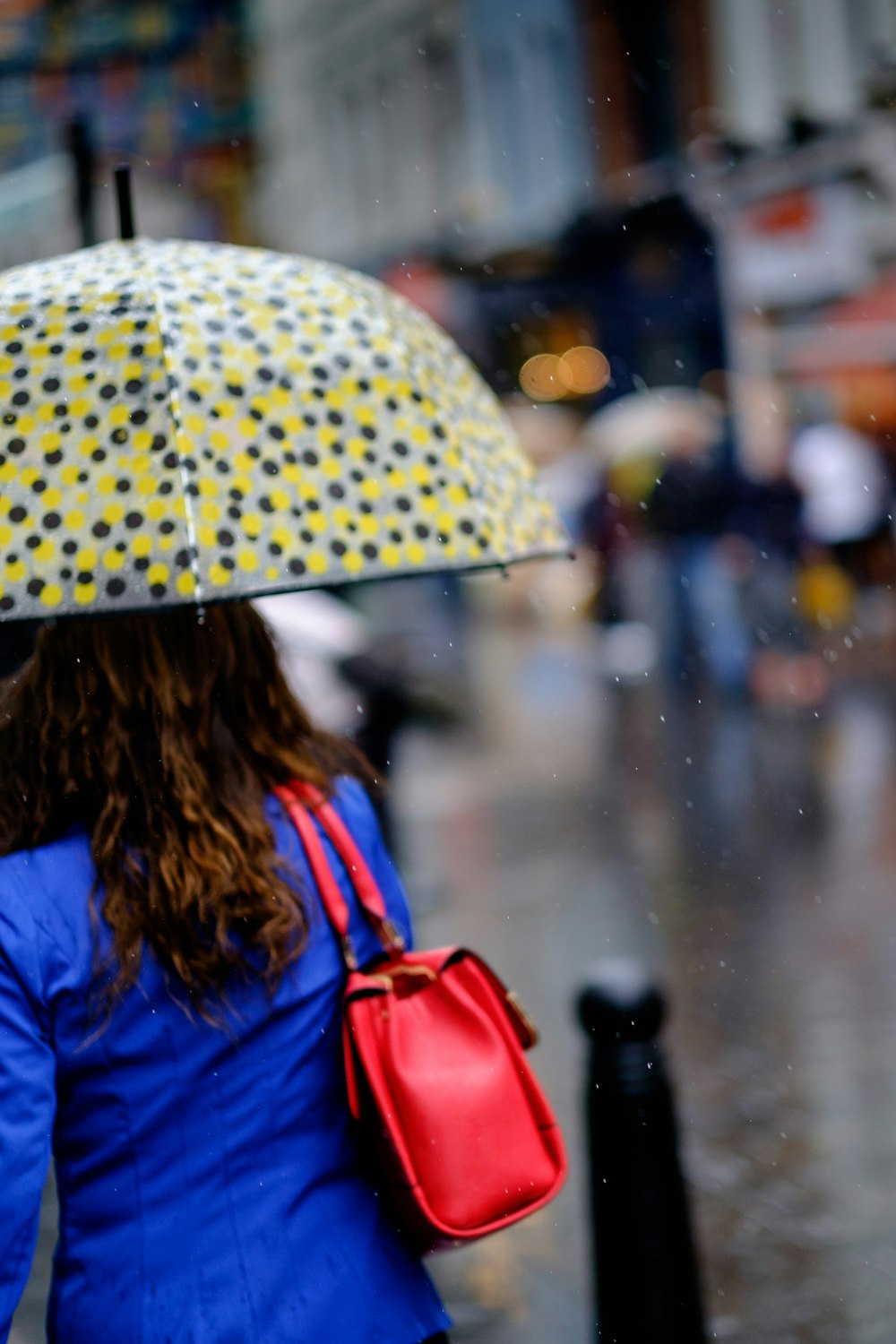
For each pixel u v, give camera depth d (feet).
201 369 15.11
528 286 212.23
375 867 15.39
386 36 244.22
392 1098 14.24
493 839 66.44
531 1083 14.74
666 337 193.06
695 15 183.21
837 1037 40.09
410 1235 14.44
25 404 14.87
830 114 154.20
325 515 14.96
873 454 127.03
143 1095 13.75
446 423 16.11
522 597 176.24
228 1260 13.57
